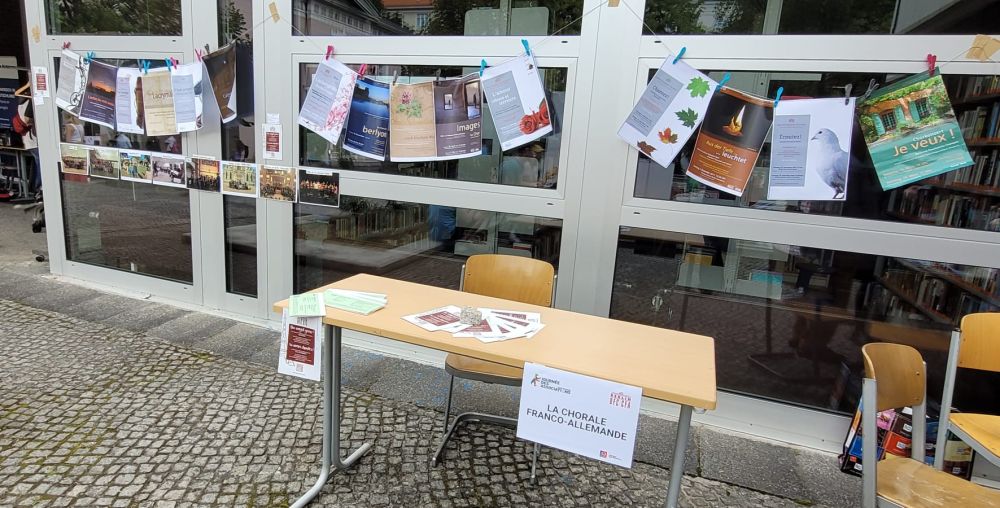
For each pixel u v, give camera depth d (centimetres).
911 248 222
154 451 214
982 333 188
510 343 165
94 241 407
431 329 171
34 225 557
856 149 225
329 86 298
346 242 325
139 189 379
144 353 300
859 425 224
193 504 187
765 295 256
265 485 199
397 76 290
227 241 356
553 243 276
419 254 310
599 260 266
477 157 282
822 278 248
